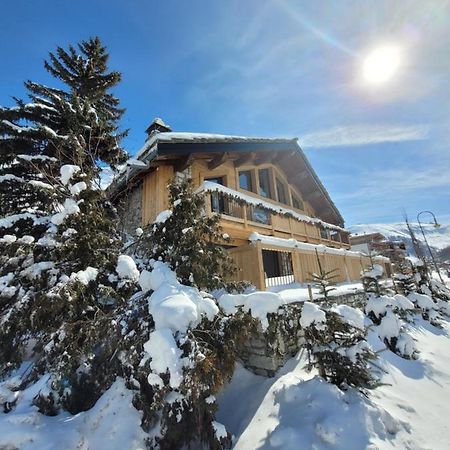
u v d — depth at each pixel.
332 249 12.88
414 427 3.60
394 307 8.29
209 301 3.97
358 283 12.91
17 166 8.98
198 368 3.12
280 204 13.67
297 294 7.05
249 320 4.25
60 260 5.05
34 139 9.16
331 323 4.44
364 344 4.29
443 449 3.23
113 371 4.31
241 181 12.32
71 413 3.98
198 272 4.41
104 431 3.38
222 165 10.84
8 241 4.75
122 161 9.98
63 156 9.09
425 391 4.78
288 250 9.63
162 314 3.43
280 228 11.74
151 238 5.18
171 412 3.35
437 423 3.76
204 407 3.46
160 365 3.05
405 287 11.27
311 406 3.71
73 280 4.18
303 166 14.47
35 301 4.26
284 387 4.29
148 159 7.93
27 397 3.96
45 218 7.08
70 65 12.74
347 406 3.70
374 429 3.39
